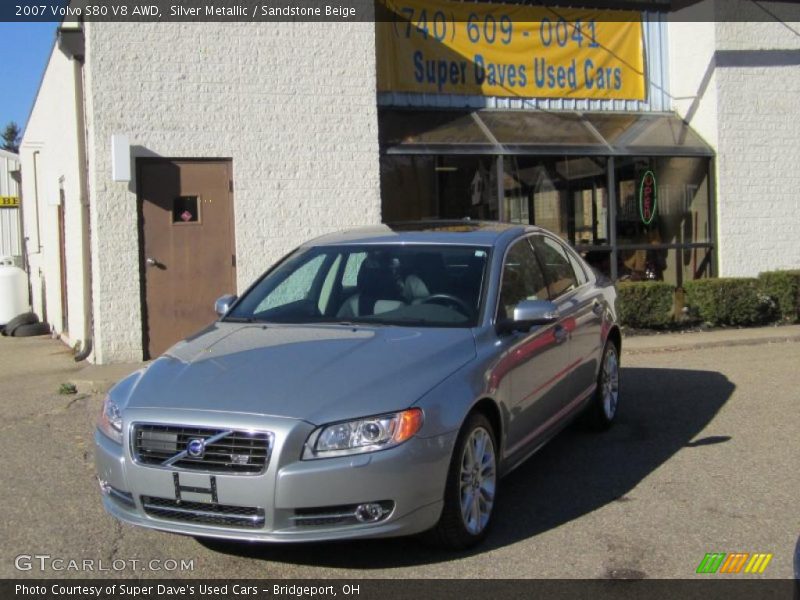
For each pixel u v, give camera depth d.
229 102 11.10
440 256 5.96
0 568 4.79
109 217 10.68
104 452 4.69
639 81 14.78
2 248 21.66
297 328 5.49
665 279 14.05
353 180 11.60
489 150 12.74
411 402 4.47
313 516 4.30
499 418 5.19
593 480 6.17
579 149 13.25
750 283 13.23
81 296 11.95
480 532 4.94
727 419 7.78
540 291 6.34
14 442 7.46
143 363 10.64
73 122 11.88
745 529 5.18
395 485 4.33
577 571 4.62
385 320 5.57
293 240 11.38
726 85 14.12
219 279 11.14
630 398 8.74
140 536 5.23
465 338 5.18
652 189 13.95
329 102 11.48
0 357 12.65
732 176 14.19
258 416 4.35
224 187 11.15
